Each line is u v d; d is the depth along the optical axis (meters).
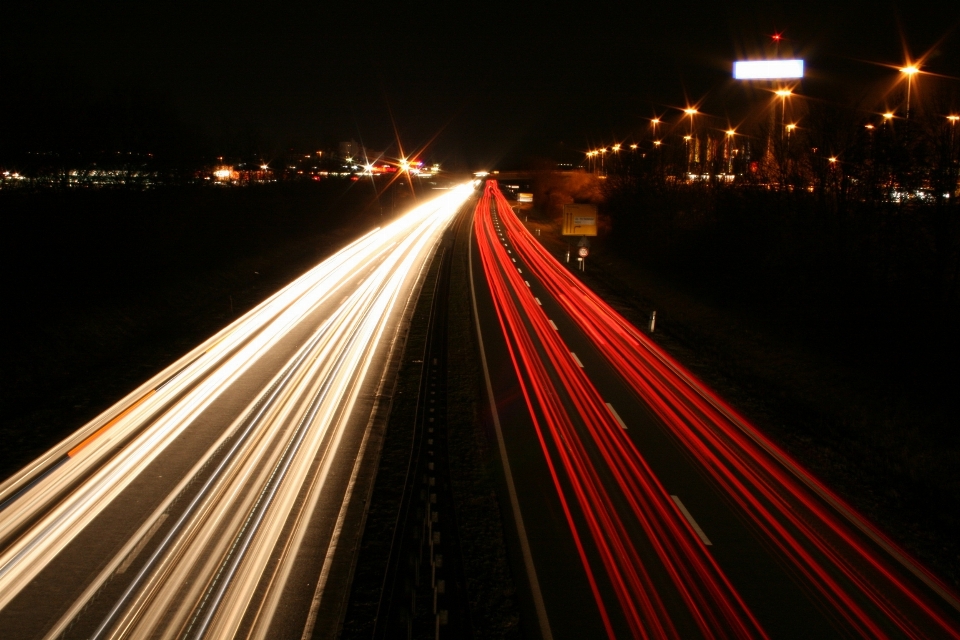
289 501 12.21
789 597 9.47
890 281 26.30
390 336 24.70
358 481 13.05
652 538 10.98
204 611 9.10
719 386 19.61
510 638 8.62
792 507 12.18
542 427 15.89
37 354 19.59
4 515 11.62
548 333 25.69
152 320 26.12
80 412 16.70
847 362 21.23
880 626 8.89
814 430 16.45
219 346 23.11
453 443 14.99
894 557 10.61
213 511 11.79
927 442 15.49
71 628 8.70
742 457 14.41
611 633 8.68
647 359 22.36
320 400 17.67
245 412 16.75
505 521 11.51
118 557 10.34
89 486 12.68
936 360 19.53
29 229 26.97
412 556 10.52
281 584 9.75
